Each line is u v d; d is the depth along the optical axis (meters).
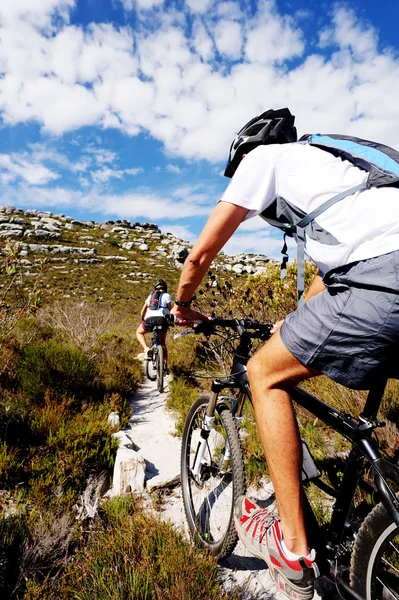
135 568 1.93
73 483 2.93
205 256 1.53
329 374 1.35
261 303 5.85
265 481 2.88
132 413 5.02
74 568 2.00
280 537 1.56
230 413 2.22
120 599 1.76
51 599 1.89
